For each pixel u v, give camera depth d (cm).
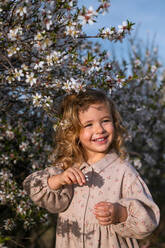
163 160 368
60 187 150
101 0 136
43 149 204
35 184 155
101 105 153
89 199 147
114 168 151
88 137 152
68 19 147
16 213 182
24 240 233
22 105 212
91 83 160
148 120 303
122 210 128
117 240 137
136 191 138
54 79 161
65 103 161
